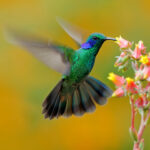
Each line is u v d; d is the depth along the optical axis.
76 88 6.73
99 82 6.75
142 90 5.88
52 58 5.79
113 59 11.92
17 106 12.20
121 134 12.15
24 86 12.34
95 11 13.01
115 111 12.31
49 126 12.10
